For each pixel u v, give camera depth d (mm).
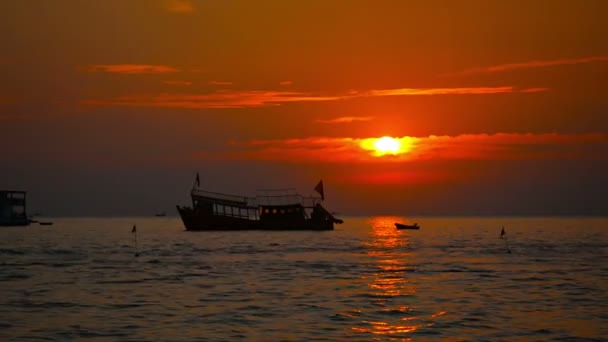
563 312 46750
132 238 148875
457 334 40125
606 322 43562
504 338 39250
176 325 42562
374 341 38469
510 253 97875
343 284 60688
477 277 66125
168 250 103812
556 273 69750
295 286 59344
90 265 79312
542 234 172250
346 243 121375
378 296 53625
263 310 47469
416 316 45312
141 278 65688
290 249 104750
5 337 39594
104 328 41812
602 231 196500
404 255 93375
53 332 40812
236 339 38938
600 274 68812
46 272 71438
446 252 99812
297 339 38906
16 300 52125
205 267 76250
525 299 52250
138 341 38562
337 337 39375
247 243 120000
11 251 104500
